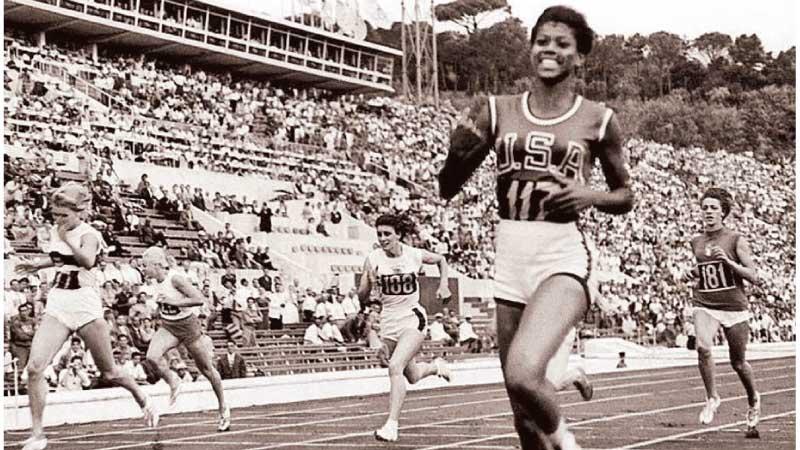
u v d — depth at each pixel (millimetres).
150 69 32906
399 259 9320
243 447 8836
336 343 20922
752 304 36844
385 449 8453
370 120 38844
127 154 26531
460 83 58750
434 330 23562
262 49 38875
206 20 36719
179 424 11352
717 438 8898
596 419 10922
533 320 4172
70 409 11773
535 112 4461
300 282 24906
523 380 4023
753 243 44406
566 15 4410
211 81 35812
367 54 43469
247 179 29016
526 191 4418
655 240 39000
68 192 8008
